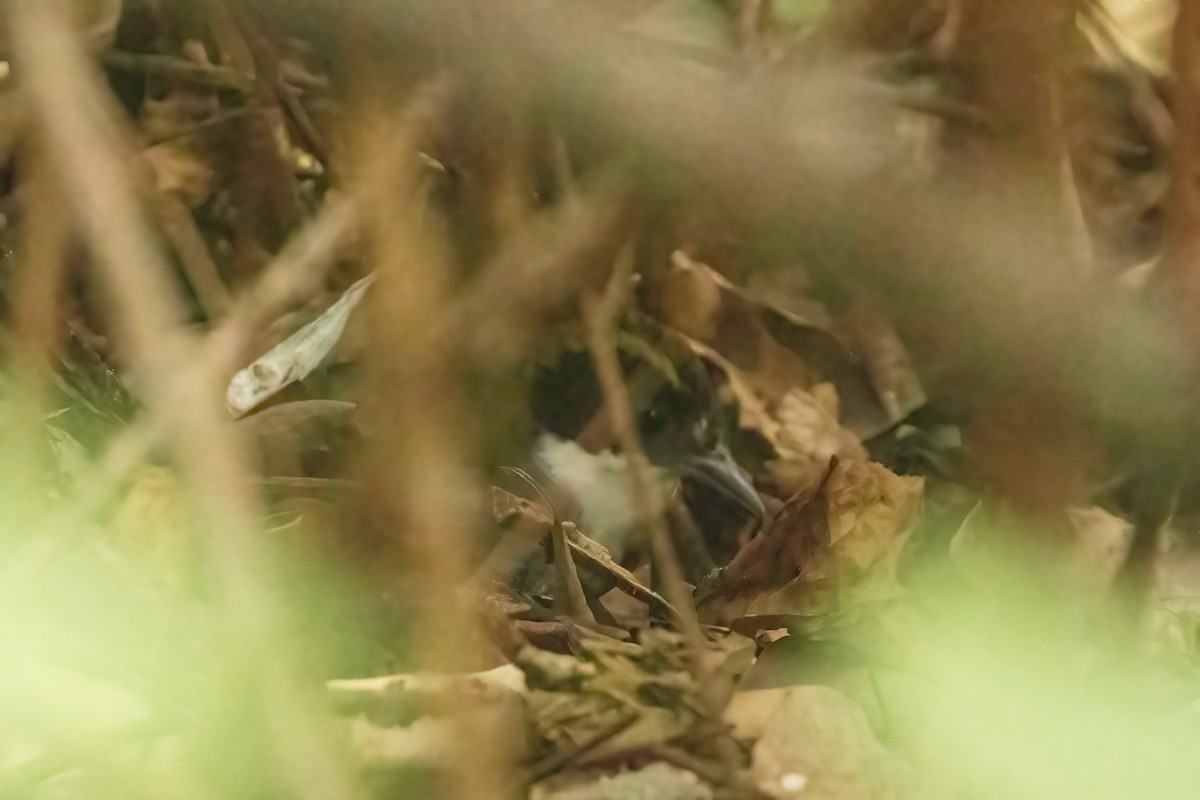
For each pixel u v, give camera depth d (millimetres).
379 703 2625
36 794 2623
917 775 2664
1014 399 2549
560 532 2695
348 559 2637
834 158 2141
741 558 2725
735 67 2199
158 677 2633
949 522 2715
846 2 2619
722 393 2762
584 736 2654
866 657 2684
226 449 1787
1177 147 2607
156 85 2754
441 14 1856
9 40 2041
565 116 2068
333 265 2600
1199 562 2719
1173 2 2654
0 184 2596
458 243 2160
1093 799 2662
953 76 2600
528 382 2691
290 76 2633
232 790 2609
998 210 2279
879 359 2758
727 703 2666
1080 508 2662
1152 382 2449
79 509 2609
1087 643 2674
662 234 2264
